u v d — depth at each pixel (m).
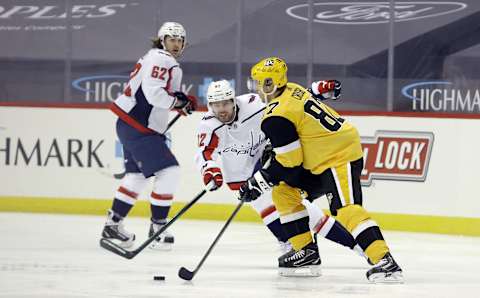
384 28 37.06
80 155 36.09
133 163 26.28
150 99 25.11
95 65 39.22
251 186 19.30
